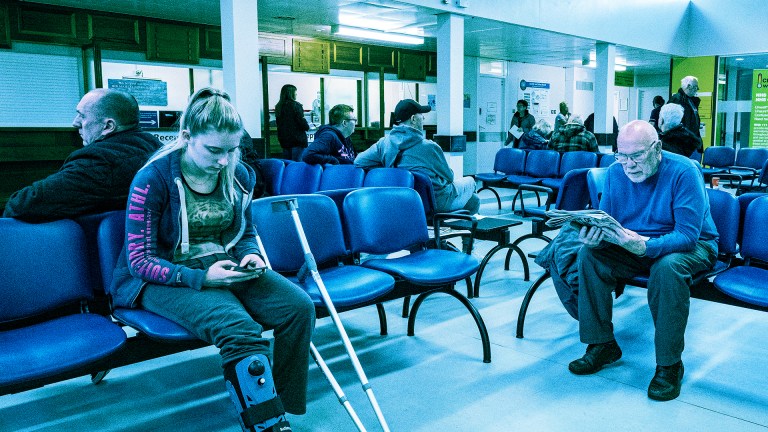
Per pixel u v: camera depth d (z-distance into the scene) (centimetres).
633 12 1017
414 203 293
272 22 802
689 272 228
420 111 423
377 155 434
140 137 220
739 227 259
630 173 251
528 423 206
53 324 187
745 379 239
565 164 636
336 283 230
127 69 775
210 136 172
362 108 1041
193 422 209
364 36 908
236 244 201
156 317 182
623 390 231
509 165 701
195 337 176
